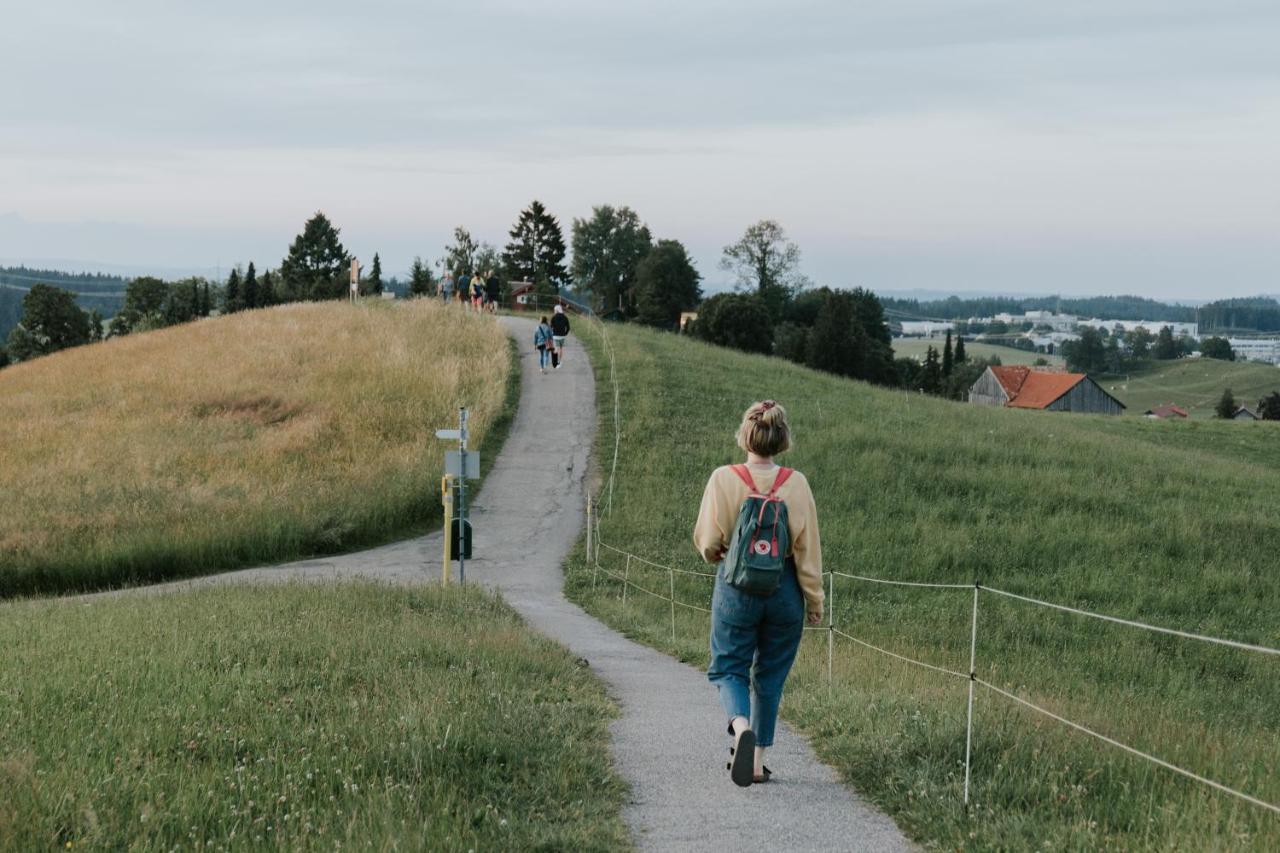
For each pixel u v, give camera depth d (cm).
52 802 523
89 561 2312
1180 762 640
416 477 3022
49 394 4166
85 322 13412
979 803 548
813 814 573
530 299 10362
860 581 2292
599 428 3772
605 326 6328
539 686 934
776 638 604
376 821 513
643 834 539
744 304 10981
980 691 978
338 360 4484
